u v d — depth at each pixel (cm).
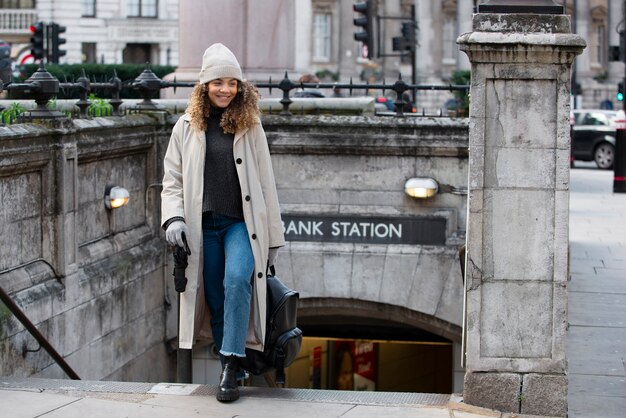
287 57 1598
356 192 1262
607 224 1730
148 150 1244
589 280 1222
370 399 688
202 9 1557
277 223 689
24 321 892
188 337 673
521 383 661
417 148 1239
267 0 1565
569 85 641
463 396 673
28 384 716
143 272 1213
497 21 637
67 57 6356
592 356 884
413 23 3256
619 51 3002
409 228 1259
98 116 1217
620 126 2269
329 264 1272
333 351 1514
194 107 680
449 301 1259
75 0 6344
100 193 1133
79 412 654
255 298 677
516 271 655
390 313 1280
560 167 646
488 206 653
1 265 944
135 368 1202
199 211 672
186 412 654
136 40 6450
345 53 7956
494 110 646
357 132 1242
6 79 1447
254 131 685
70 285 1040
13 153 932
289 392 700
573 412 725
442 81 8169
